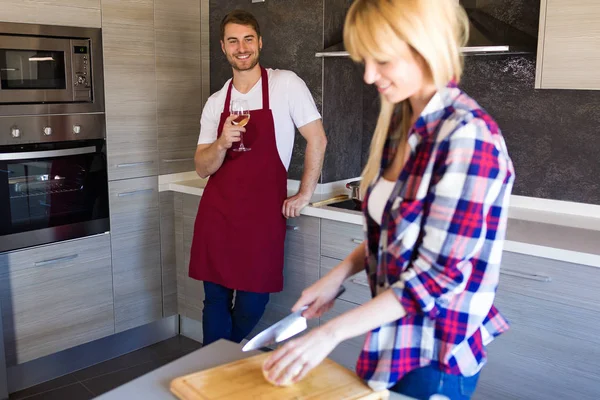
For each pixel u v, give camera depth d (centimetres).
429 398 115
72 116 292
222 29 265
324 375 117
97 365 320
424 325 112
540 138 274
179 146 342
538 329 220
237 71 267
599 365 208
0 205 272
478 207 100
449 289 103
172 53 330
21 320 286
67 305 303
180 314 356
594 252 206
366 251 128
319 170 275
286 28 314
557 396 219
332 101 315
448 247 102
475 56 287
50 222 291
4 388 271
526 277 219
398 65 105
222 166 274
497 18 274
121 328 328
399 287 107
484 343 118
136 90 316
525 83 274
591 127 260
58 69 285
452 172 101
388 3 102
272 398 108
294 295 298
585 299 208
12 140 272
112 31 301
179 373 122
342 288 135
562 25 222
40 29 275
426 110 107
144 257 334
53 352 300
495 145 103
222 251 276
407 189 109
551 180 274
